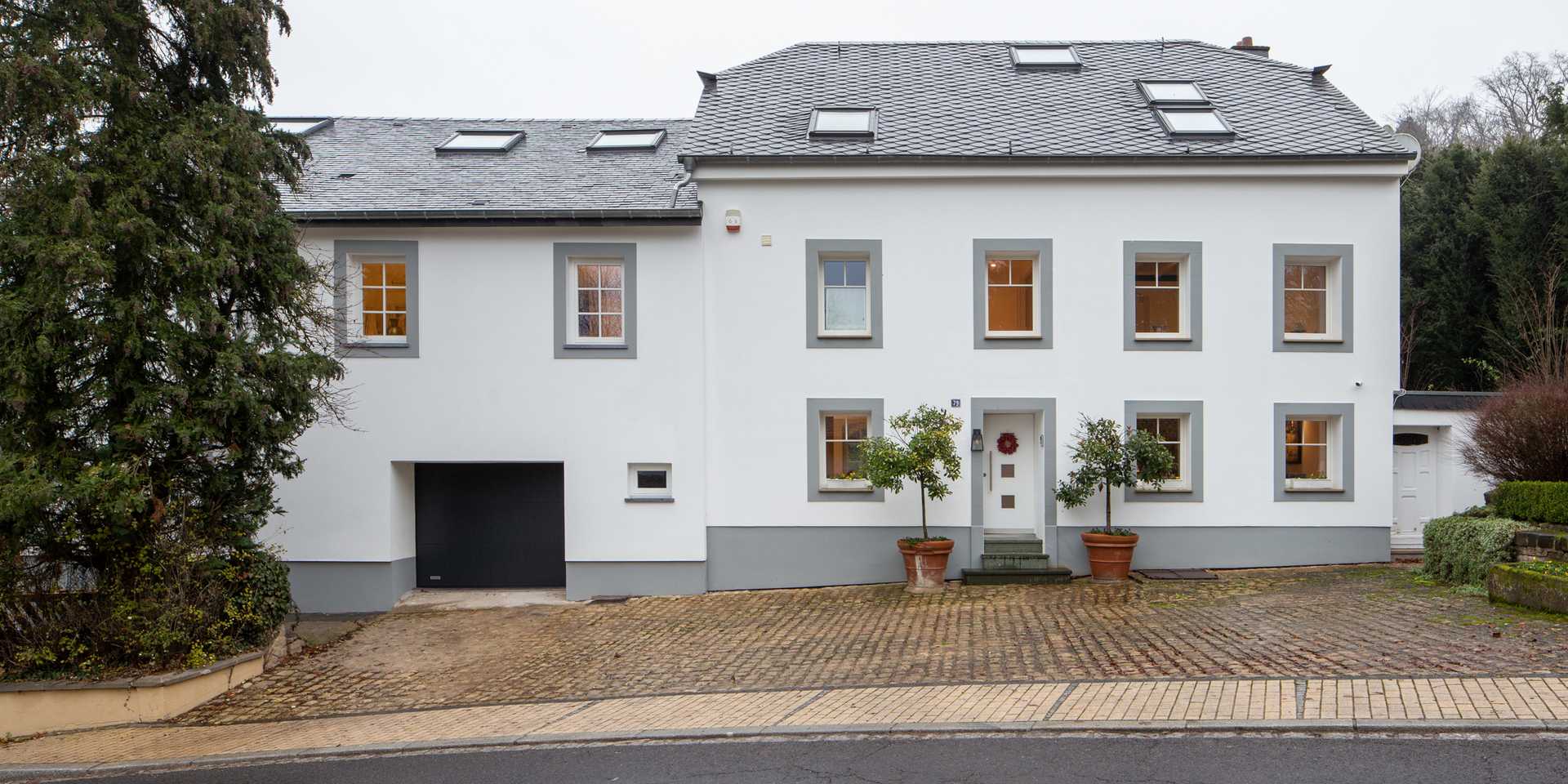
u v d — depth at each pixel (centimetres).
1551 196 1933
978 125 1406
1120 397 1329
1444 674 722
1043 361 1328
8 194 825
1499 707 640
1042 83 1555
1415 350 2141
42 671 884
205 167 901
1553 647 777
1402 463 1439
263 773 693
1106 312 1329
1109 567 1270
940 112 1451
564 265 1312
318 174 1439
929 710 729
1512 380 1392
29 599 888
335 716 842
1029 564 1302
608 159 1523
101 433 888
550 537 1371
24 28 848
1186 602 1104
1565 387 1151
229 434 938
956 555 1324
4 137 841
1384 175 1307
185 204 915
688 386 1314
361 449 1304
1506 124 2948
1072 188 1327
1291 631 909
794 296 1328
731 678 880
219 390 906
